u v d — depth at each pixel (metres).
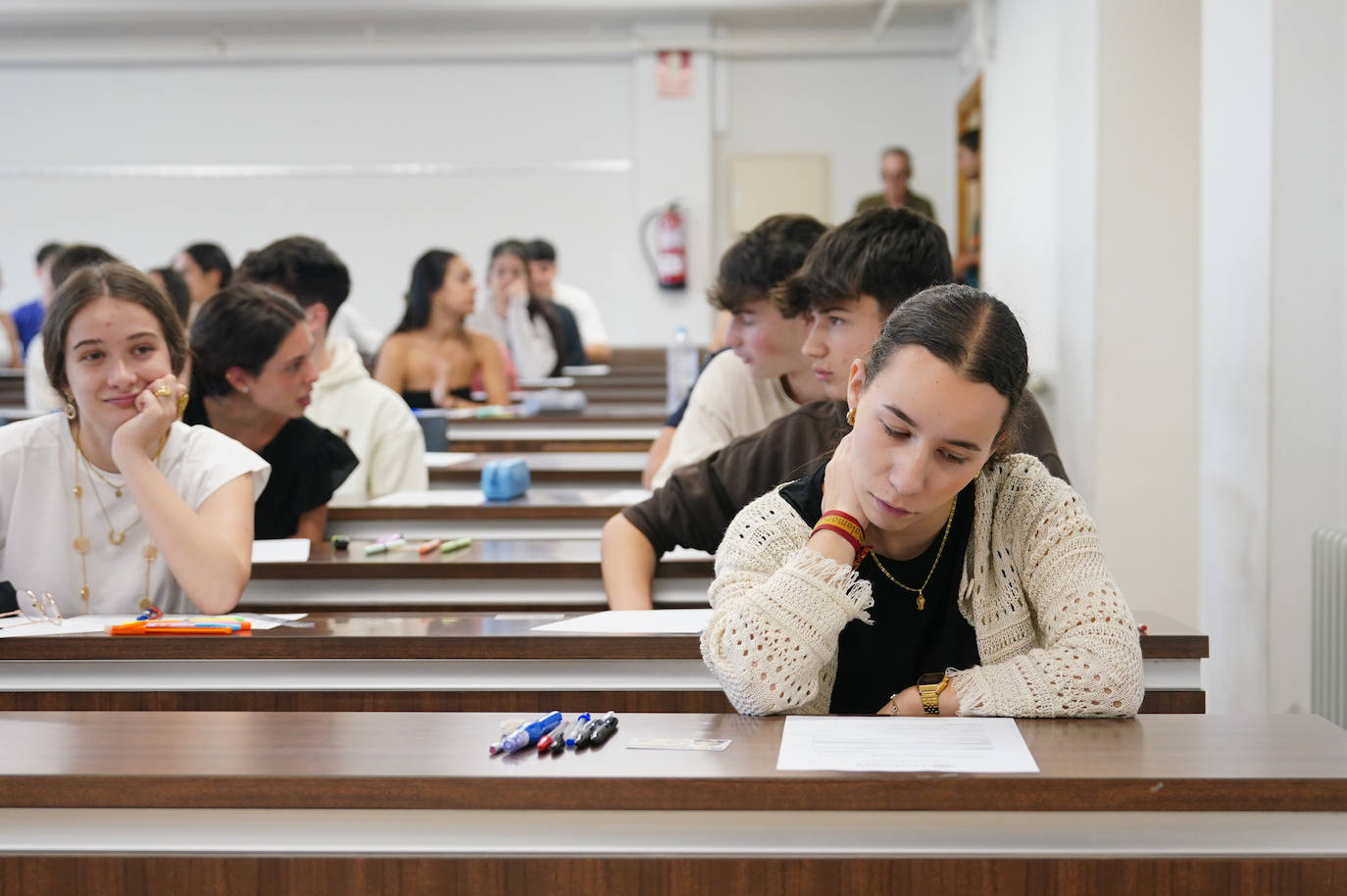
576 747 1.20
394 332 5.32
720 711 1.74
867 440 1.32
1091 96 4.88
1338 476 3.01
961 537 1.46
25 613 1.97
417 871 1.12
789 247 2.55
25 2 9.71
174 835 1.13
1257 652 3.09
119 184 10.90
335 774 1.12
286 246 3.43
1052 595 1.43
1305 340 3.00
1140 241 4.84
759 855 1.11
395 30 10.60
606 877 1.11
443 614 2.19
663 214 10.44
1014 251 6.82
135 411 2.06
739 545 1.47
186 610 2.18
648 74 10.49
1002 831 1.10
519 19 10.26
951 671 1.41
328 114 10.82
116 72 10.83
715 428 2.79
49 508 2.11
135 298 2.06
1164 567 4.88
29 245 10.97
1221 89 3.29
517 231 10.86
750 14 10.20
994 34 7.41
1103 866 1.10
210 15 9.95
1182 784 1.09
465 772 1.12
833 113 10.67
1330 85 2.97
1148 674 1.78
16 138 10.88
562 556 2.38
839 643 1.50
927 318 1.30
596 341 8.28
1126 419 4.87
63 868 1.12
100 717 1.34
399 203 10.88
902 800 1.10
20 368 7.11
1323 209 2.98
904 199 8.99
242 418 2.68
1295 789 1.09
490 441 4.62
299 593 2.35
